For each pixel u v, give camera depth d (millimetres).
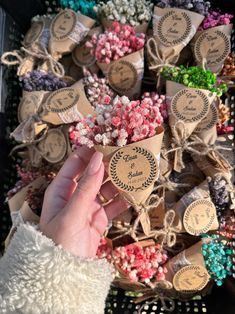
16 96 356
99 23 346
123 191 236
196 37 329
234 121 337
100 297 208
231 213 301
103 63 321
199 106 291
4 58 332
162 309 311
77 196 211
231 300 289
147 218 283
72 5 355
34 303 195
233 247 304
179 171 300
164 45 315
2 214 326
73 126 302
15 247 206
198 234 290
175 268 293
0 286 203
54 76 329
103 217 251
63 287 195
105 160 234
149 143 233
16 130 316
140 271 289
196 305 312
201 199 289
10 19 341
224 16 331
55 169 321
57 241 209
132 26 328
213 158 299
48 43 338
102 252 286
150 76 331
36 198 297
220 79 322
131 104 236
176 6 329
